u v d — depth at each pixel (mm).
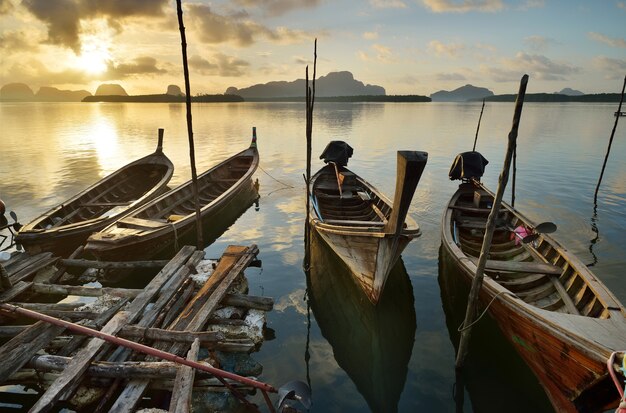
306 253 10953
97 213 13633
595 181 19844
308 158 10531
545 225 6855
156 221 11008
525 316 6016
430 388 6684
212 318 7770
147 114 93875
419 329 8328
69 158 27422
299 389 5188
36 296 9234
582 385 5242
